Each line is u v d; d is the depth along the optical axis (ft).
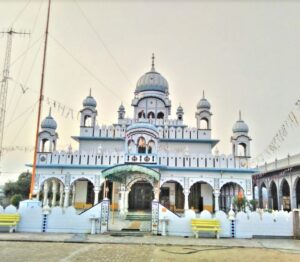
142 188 91.66
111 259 32.68
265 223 51.39
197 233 49.60
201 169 92.07
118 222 65.98
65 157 94.43
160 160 92.38
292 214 51.88
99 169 93.09
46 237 45.98
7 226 51.21
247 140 102.12
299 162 97.30
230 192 104.94
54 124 105.50
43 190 102.12
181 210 95.76
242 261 33.12
